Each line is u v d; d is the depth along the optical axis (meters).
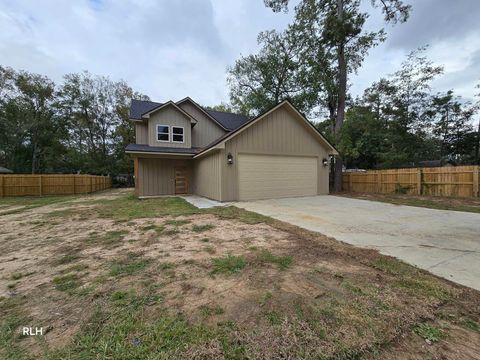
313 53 15.76
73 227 5.26
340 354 1.53
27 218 6.44
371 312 1.97
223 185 9.45
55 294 2.35
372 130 18.77
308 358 1.50
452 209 7.38
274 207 7.97
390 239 4.16
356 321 1.85
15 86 23.05
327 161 12.12
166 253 3.51
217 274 2.76
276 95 18.52
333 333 1.72
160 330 1.78
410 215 6.43
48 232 4.84
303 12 14.59
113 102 26.14
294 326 1.80
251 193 10.05
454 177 10.19
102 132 26.08
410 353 1.53
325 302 2.13
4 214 7.18
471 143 20.62
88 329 1.81
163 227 5.16
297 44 16.86
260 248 3.68
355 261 3.12
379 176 13.00
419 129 18.86
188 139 13.75
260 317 1.92
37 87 23.84
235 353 1.55
